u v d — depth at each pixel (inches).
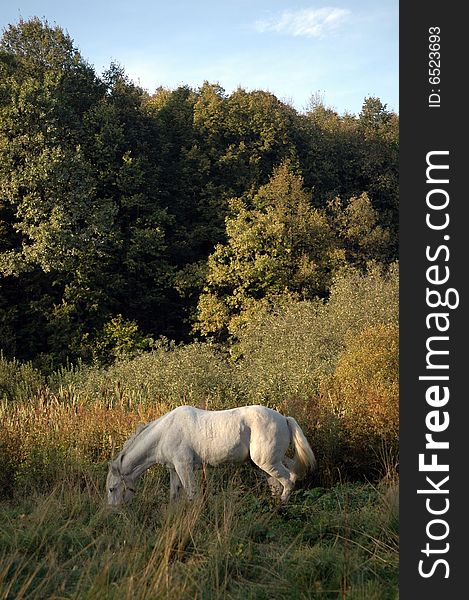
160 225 1132.5
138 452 304.7
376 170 1406.3
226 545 225.8
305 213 1077.8
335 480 347.9
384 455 346.9
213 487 302.8
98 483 325.4
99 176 1092.5
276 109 1396.4
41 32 1103.0
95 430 393.1
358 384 414.9
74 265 990.4
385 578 207.0
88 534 252.1
